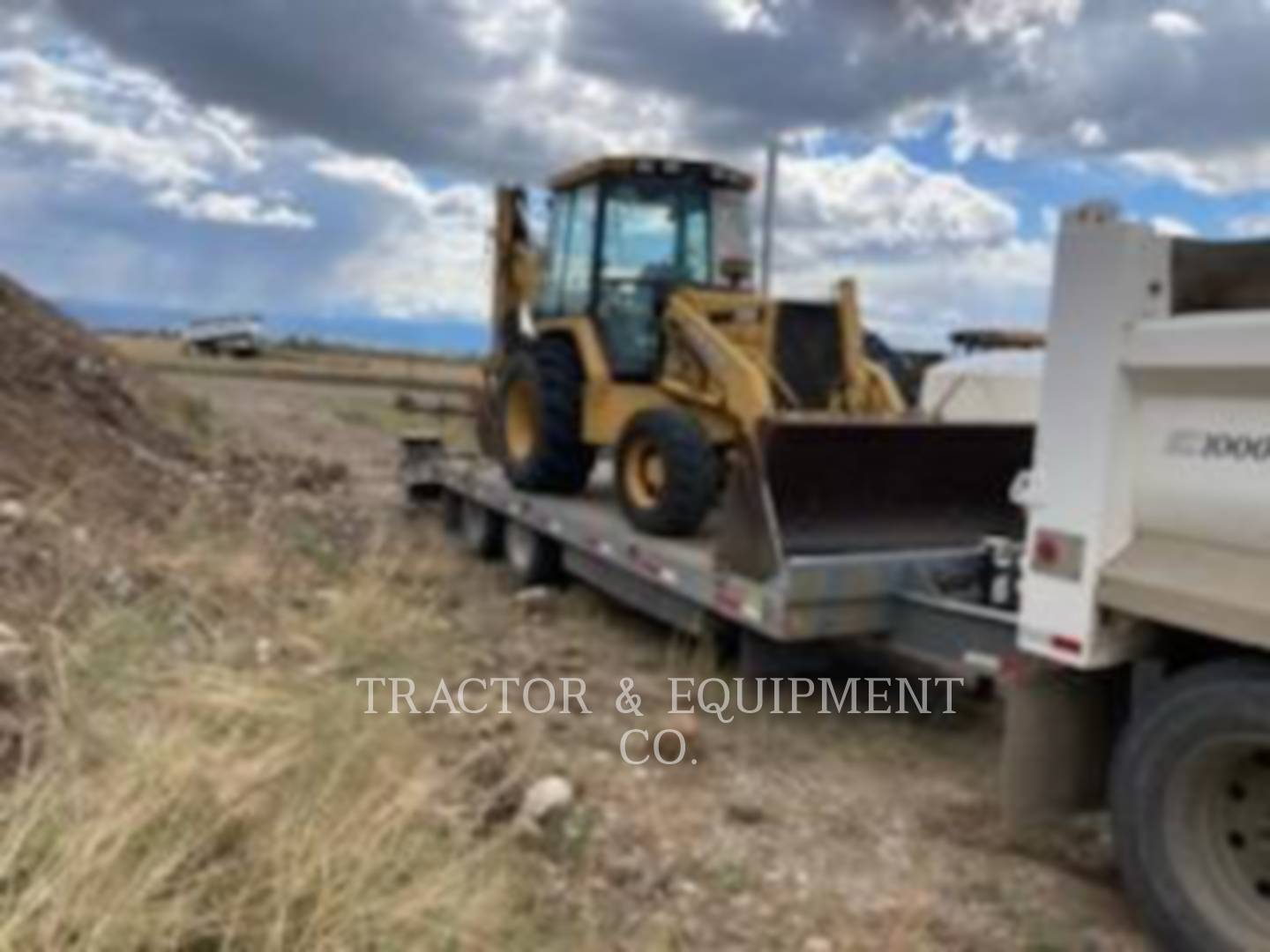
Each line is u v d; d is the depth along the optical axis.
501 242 9.28
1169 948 3.37
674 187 7.82
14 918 2.42
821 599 5.05
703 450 6.30
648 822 4.11
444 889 3.06
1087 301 3.54
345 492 10.13
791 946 3.41
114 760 3.13
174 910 2.64
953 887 3.82
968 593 5.05
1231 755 3.24
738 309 7.04
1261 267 3.49
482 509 8.30
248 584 5.55
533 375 7.98
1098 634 3.56
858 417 6.04
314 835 3.01
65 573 4.72
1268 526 3.19
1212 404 3.30
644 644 6.32
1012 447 6.14
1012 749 3.85
